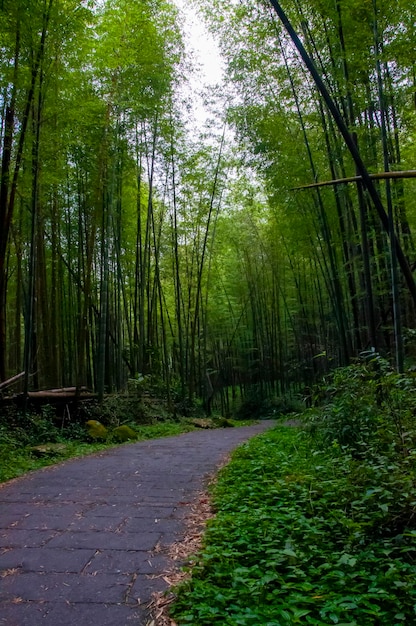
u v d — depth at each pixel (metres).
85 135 9.07
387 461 3.16
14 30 6.16
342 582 2.11
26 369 7.71
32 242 7.41
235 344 22.09
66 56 7.66
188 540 2.97
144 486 4.53
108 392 11.86
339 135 7.63
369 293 5.88
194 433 10.75
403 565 2.22
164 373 14.90
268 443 7.09
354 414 4.23
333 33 6.02
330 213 9.01
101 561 2.65
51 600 2.19
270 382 20.80
